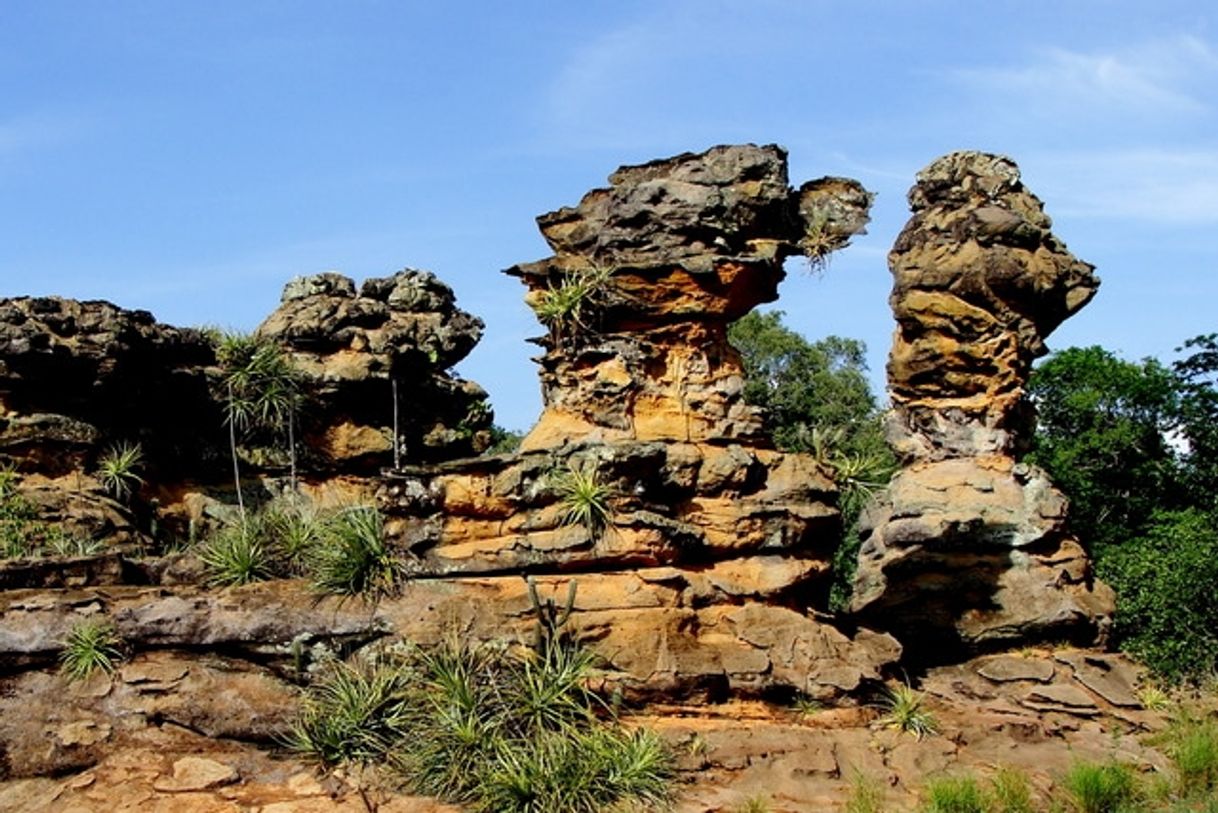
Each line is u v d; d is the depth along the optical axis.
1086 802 17.81
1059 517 25.14
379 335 28.50
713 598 19.62
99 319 25.06
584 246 21.62
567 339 20.83
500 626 18.52
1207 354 41.94
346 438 28.05
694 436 20.67
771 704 19.09
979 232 25.52
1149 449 41.97
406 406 29.11
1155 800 18.28
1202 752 19.12
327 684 17.70
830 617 21.52
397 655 18.08
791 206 21.97
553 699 17.41
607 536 19.16
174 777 16.27
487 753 16.73
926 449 26.03
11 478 23.33
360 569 18.61
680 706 18.50
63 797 16.02
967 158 26.39
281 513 20.95
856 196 22.22
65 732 16.70
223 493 26.73
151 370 26.12
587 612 18.83
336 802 16.09
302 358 27.81
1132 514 40.09
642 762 16.69
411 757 16.77
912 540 24.98
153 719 17.08
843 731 18.88
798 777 17.44
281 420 26.16
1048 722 21.05
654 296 20.80
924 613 24.50
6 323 23.89
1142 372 43.31
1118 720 21.58
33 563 18.27
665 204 20.94
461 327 29.80
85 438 24.39
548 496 19.53
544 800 16.05
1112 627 24.56
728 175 21.03
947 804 16.80
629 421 20.45
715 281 20.69
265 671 17.83
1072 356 43.53
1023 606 24.12
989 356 25.52
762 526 20.28
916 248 26.22
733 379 21.31
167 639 17.67
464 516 19.80
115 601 17.80
